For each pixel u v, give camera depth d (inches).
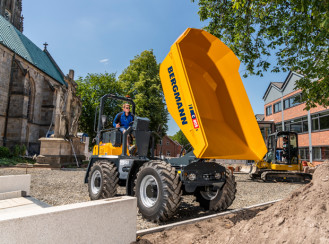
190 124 164.2
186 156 205.6
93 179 246.5
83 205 100.7
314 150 1007.0
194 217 188.5
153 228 144.8
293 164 569.0
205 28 322.7
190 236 132.7
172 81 177.0
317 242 91.5
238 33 304.2
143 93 1306.6
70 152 795.4
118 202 111.2
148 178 180.9
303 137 1075.9
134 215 117.3
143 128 221.8
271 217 116.2
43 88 1434.5
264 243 103.4
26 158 898.1
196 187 198.1
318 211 103.6
